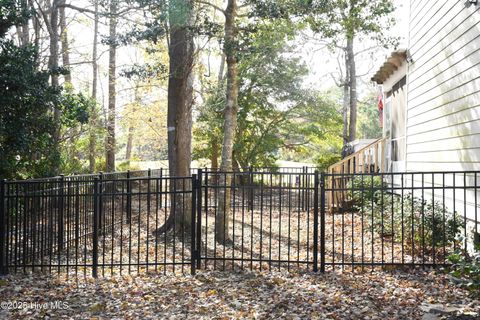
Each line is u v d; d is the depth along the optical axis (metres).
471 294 5.50
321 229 7.20
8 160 12.06
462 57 8.44
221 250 9.24
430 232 7.90
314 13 10.14
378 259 8.02
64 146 19.20
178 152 11.20
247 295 6.06
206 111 23.16
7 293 6.20
